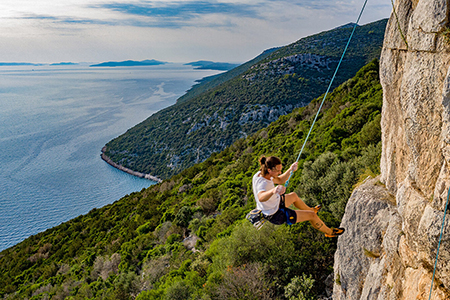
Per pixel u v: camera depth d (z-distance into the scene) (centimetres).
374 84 3164
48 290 3086
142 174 14138
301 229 1170
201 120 15300
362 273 570
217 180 4194
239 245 1266
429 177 347
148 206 5009
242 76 18288
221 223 2231
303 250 1113
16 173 14288
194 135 14650
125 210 5666
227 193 3206
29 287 3544
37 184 13062
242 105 14638
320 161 1639
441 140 311
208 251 1742
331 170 1430
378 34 17725
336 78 15075
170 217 3584
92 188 12675
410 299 372
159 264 2184
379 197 554
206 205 3139
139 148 15925
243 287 1065
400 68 446
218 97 16800
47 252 5184
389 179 551
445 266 302
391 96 503
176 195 4941
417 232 354
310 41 19550
